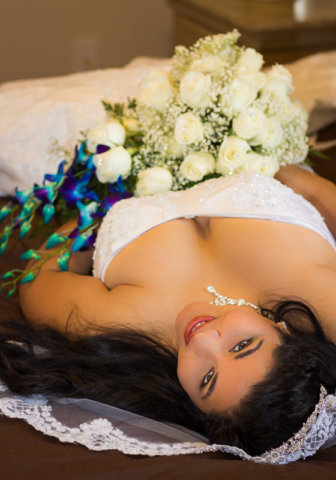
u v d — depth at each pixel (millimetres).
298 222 1230
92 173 1419
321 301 1128
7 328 1238
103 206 1371
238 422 983
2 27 3285
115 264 1285
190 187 1425
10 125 1793
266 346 1025
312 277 1153
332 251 1236
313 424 938
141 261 1256
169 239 1258
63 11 3350
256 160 1361
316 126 1994
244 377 996
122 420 1049
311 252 1197
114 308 1218
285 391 958
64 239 1336
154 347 1216
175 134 1356
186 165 1358
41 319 1272
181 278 1232
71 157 1597
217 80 1410
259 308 1171
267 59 2805
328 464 929
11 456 900
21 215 1458
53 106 1811
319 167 1837
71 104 1819
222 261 1237
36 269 1378
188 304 1179
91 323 1214
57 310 1260
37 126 1794
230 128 1421
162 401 1156
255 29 2680
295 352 997
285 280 1174
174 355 1217
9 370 1104
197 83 1354
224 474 860
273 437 958
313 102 1938
